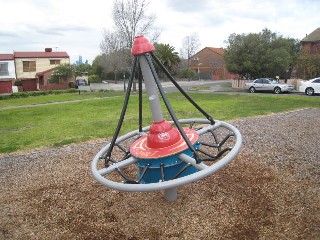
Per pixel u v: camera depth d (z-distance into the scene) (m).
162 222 4.51
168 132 4.11
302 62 30.38
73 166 7.05
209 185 5.54
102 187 5.80
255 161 6.59
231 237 4.02
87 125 12.07
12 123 13.94
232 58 35.72
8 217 4.91
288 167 6.14
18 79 45.09
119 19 43.78
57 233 4.42
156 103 4.14
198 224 4.38
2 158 8.16
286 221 4.25
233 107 15.55
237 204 4.82
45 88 42.31
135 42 4.05
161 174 3.75
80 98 26.23
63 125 12.46
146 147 4.18
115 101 21.48
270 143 7.86
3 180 6.49
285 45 36.53
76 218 4.79
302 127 9.70
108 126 11.61
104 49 47.00
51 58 49.44
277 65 34.78
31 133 11.18
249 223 4.29
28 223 4.71
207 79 59.28
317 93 22.97
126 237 4.23
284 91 25.72
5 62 47.19
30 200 5.46
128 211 4.90
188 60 59.06
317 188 5.12
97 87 40.38
